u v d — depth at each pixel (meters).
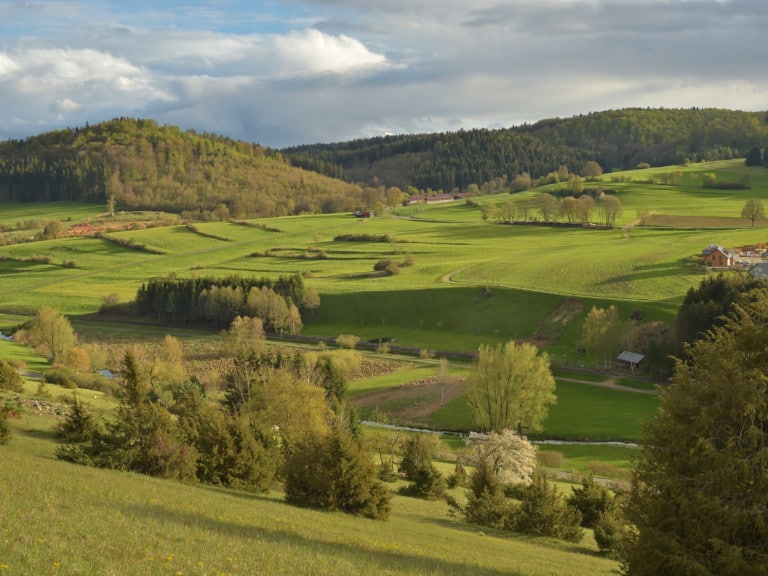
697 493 29.98
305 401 76.81
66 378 104.81
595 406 120.19
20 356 143.38
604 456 95.94
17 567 18.39
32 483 32.66
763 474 28.91
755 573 28.30
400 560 31.48
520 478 75.75
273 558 25.17
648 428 34.00
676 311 162.75
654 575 30.86
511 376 107.50
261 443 57.38
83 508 28.78
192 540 25.80
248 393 93.88
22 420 63.31
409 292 198.88
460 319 182.62
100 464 48.16
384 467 75.50
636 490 33.62
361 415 121.31
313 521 39.78
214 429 53.28
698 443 30.42
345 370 144.25
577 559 45.34
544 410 109.94
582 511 60.25
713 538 29.11
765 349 31.50
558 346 161.25
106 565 20.05
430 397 128.38
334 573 24.69
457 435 110.31
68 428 56.44
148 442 49.69
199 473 52.00
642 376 137.12
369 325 188.38
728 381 31.48
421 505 62.12
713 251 199.75
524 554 43.16
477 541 45.34
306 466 48.72
